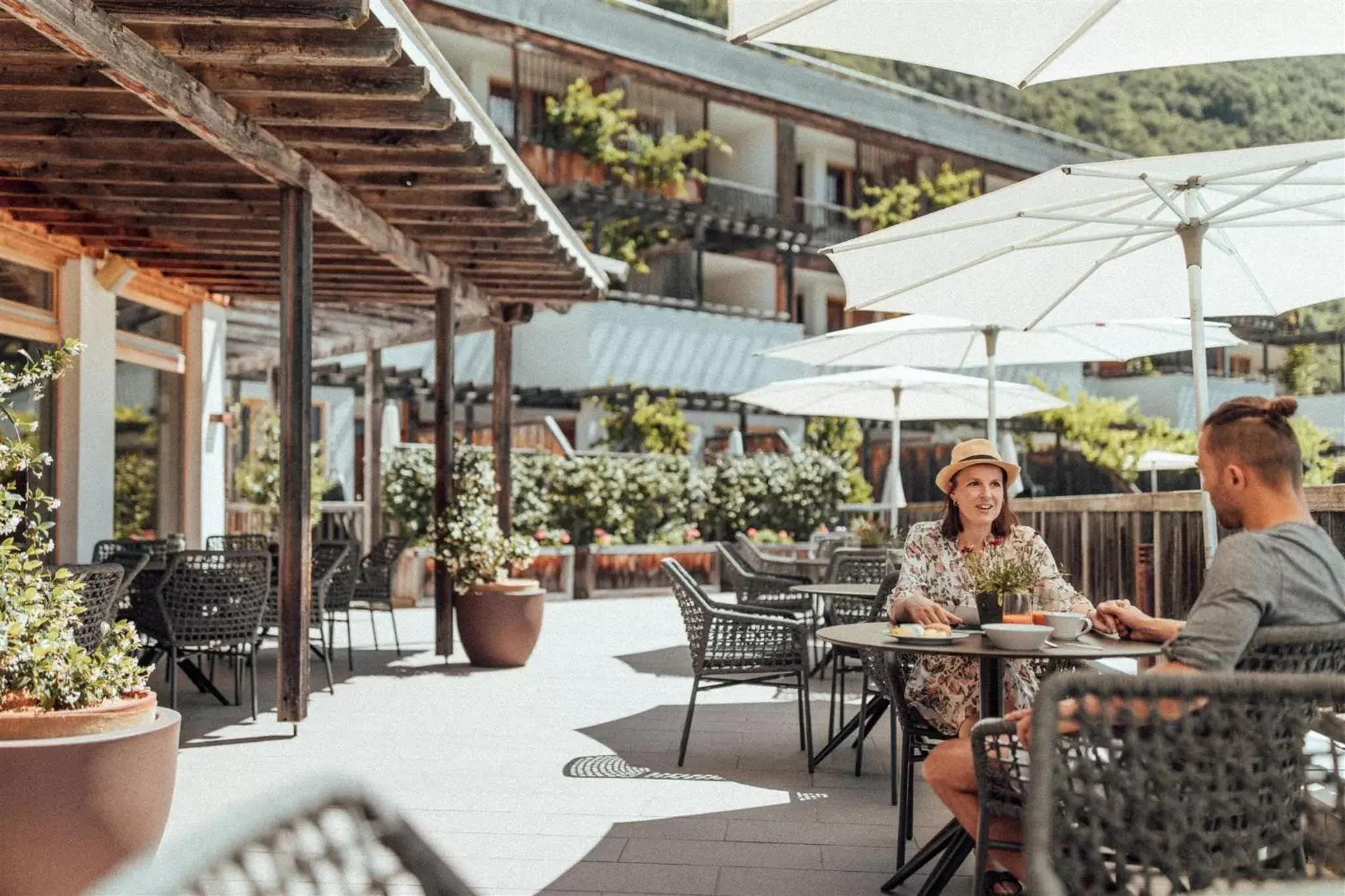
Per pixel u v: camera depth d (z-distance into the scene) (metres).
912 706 3.95
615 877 3.73
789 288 23.66
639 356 20.94
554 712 6.79
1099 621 3.59
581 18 22.44
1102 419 24.31
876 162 29.44
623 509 15.65
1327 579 2.35
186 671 7.09
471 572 8.65
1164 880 1.86
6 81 5.24
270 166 5.80
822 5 3.12
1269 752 1.80
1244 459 2.46
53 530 8.66
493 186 6.66
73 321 8.82
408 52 5.07
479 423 21.78
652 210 21.42
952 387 10.29
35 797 3.02
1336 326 35.53
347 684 7.80
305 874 1.05
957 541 4.18
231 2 4.45
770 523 17.23
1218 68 47.75
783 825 4.38
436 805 4.62
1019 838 2.78
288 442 6.09
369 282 9.64
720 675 5.50
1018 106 45.34
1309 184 4.18
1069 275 4.98
